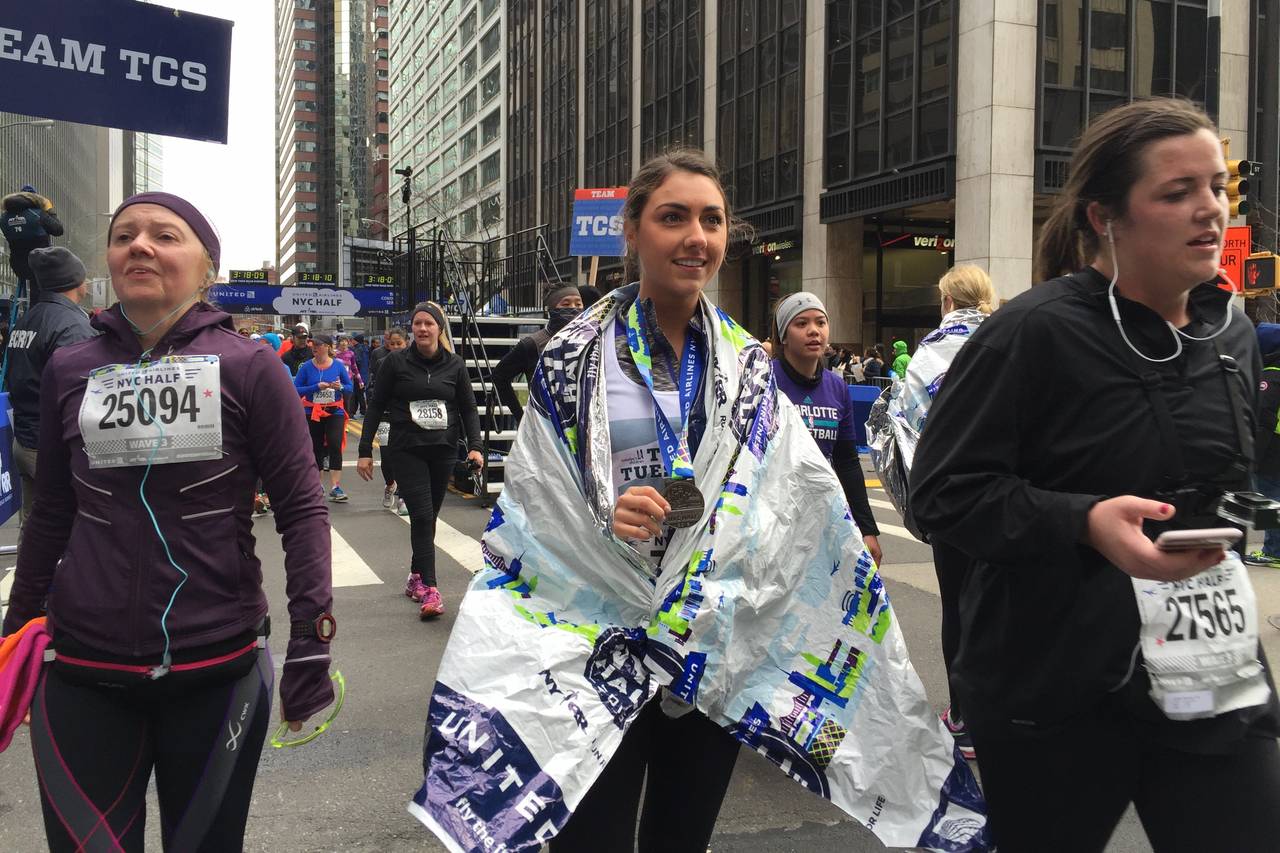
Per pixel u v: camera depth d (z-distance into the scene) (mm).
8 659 1841
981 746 1799
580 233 11680
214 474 1890
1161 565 1451
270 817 3141
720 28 29578
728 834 3057
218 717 1913
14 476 6680
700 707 1835
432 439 5750
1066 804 1707
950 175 20953
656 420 1915
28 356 4785
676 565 1841
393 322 18016
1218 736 1591
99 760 1838
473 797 1696
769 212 27266
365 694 4359
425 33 93000
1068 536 1537
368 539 8305
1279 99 13547
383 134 142500
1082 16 20453
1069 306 1673
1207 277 1633
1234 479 1627
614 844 1849
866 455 15133
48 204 5566
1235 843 1597
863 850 2953
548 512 1884
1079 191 1723
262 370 1949
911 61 22094
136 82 4770
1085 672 1626
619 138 36969
